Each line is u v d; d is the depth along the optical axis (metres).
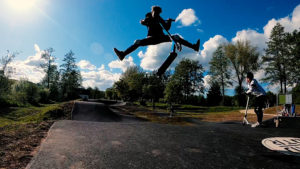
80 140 3.54
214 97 50.47
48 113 12.05
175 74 59.19
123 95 53.19
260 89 5.47
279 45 34.03
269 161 2.67
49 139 3.53
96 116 13.57
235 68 40.25
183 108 37.75
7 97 27.47
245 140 3.84
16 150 3.09
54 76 56.47
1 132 4.24
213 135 4.28
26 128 4.79
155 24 2.88
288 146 3.42
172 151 3.06
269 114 13.86
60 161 2.52
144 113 21.31
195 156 2.85
